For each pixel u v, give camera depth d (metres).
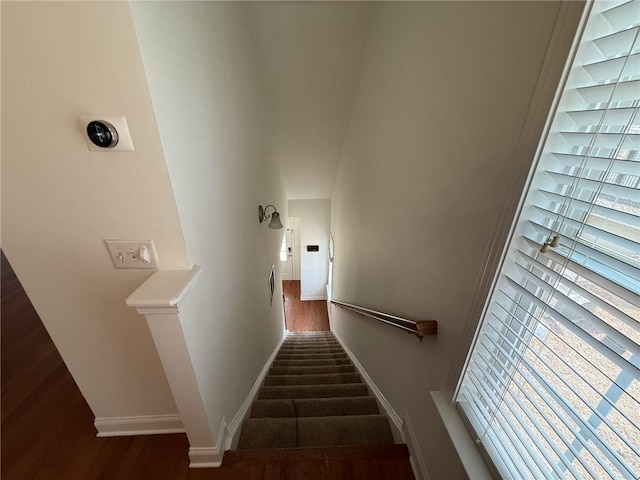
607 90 0.50
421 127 1.21
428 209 1.15
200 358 1.03
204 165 1.07
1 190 0.77
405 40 1.37
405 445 1.35
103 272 0.93
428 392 1.12
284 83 2.51
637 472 0.46
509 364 0.78
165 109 0.74
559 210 0.62
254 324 2.11
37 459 1.25
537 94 0.58
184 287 0.82
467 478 0.82
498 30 0.70
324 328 5.59
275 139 3.21
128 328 1.08
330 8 1.91
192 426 1.12
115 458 1.26
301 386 2.12
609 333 0.51
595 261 0.54
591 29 0.50
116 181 0.77
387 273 1.73
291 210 5.43
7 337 1.92
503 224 0.70
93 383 1.20
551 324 0.68
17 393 1.52
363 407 1.83
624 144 0.49
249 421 1.60
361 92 2.37
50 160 0.74
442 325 1.04
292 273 7.13
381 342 1.85
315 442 1.51
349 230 3.19
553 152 0.61
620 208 0.51
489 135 0.75
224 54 1.37
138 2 0.61
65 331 1.06
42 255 0.89
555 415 0.65
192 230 0.94
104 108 0.67
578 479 0.56
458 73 0.91
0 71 0.63
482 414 0.87
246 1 1.81
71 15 0.58
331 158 3.82
